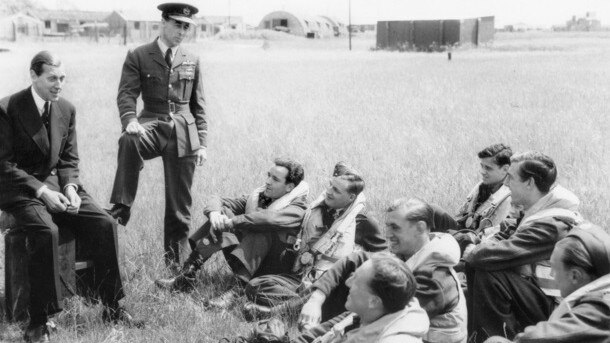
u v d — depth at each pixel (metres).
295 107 17.30
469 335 4.88
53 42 74.62
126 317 5.58
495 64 29.98
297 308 5.34
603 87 18.91
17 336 5.32
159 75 6.85
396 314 3.60
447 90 19.84
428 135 12.38
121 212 6.65
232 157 10.94
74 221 5.77
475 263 4.64
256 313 5.57
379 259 3.63
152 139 6.79
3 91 20.34
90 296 5.87
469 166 9.76
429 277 4.24
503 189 5.69
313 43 76.62
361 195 5.63
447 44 57.00
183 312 5.62
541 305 4.62
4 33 77.81
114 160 11.37
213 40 78.75
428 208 4.31
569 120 13.31
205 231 6.20
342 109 16.70
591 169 9.23
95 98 19.58
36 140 5.55
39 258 5.21
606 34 69.00
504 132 12.19
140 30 88.50
